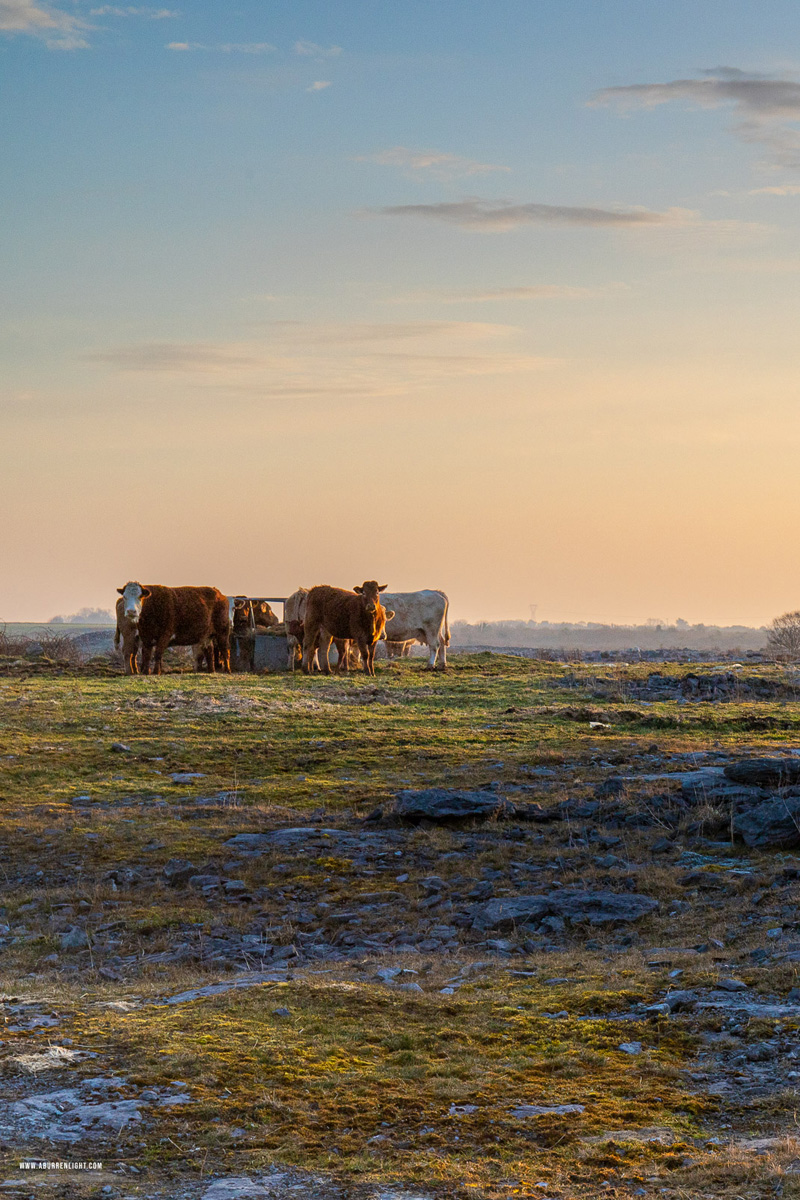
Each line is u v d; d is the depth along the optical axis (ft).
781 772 55.67
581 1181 20.33
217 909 44.24
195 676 108.27
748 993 30.60
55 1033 28.09
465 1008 30.37
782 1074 25.25
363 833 53.93
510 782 62.49
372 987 32.35
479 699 94.22
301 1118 23.03
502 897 43.80
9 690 96.63
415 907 43.37
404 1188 20.02
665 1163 21.09
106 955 39.75
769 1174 20.07
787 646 156.76
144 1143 21.79
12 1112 22.93
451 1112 23.50
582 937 39.14
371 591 109.29
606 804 55.26
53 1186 19.81
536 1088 24.76
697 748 70.74
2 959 39.81
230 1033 27.91
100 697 92.63
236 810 58.65
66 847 52.90
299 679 106.01
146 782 65.98
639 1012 29.71
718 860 47.52
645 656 155.22
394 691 97.76
